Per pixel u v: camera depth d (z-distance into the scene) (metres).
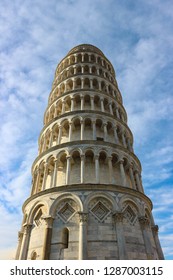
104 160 29.61
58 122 33.59
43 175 31.08
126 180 29.67
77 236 21.56
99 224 22.30
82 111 33.19
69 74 44.03
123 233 21.78
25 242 23.64
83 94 36.81
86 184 24.30
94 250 20.56
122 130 34.44
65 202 24.02
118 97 42.97
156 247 25.14
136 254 21.50
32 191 29.66
